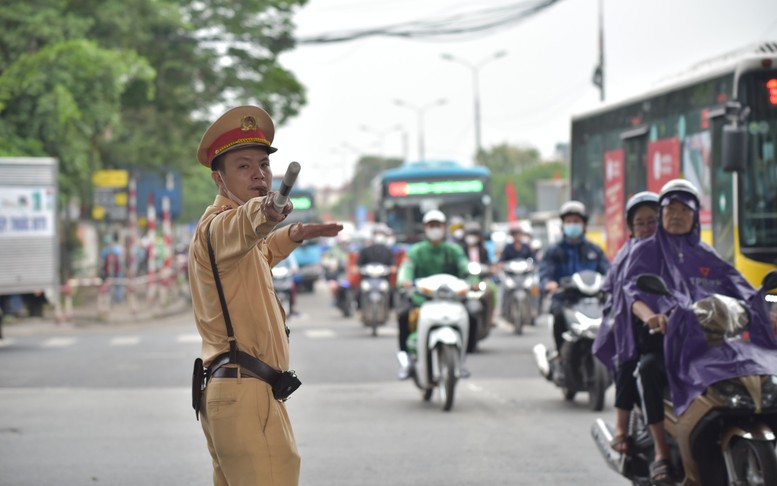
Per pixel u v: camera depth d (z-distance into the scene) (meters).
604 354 12.94
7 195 38.59
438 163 54.31
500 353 30.67
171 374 26.72
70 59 45.78
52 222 39.44
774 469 10.28
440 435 17.83
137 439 17.70
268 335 8.27
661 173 27.20
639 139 28.89
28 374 26.94
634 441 12.46
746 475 10.77
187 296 66.38
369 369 27.31
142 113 63.34
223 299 8.14
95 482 14.45
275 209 7.40
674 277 11.72
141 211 77.88
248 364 8.19
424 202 51.22
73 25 48.28
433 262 22.31
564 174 189.62
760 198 22.59
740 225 22.56
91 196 59.09
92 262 78.62
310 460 15.76
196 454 16.38
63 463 15.72
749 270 22.42
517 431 18.16
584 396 22.39
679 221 11.81
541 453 16.16
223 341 8.22
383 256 38.00
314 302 63.41
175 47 60.03
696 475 11.22
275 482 8.19
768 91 22.75
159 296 54.06
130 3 54.47
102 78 46.53
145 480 14.52
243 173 8.30
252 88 62.62
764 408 10.62
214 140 8.33
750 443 10.52
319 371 26.89
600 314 19.84
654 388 11.72
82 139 47.12
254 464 8.14
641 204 13.30
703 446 11.04
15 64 45.22
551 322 20.86
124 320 46.66
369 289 37.12
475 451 16.36
